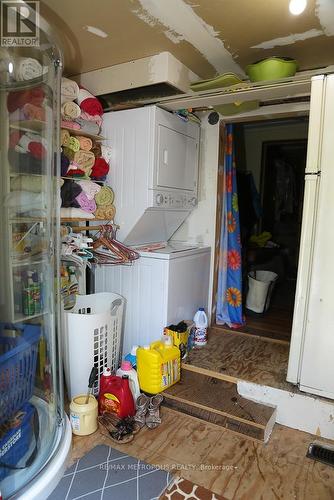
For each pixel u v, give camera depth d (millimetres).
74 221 2439
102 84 2613
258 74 2203
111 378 2113
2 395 1589
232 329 3105
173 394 2221
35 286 1863
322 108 1902
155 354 2191
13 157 1700
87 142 2455
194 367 2404
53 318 1921
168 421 2092
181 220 3156
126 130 2564
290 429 2082
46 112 1763
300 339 2078
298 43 2166
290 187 5129
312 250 1986
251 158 4582
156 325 2570
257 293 3547
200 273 2971
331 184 1903
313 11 1798
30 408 1740
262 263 4219
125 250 2633
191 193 2984
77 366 2197
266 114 2738
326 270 1951
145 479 1635
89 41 2158
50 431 1812
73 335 2170
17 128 1681
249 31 2021
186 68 2521
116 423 1987
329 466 1764
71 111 2318
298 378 2104
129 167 2582
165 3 1750
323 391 2016
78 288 2654
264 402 2158
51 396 1888
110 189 2643
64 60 2434
